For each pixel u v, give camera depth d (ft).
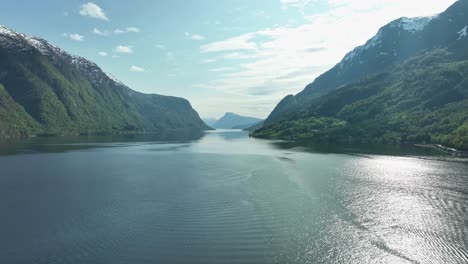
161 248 129.08
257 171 299.99
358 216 164.55
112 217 165.58
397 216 164.25
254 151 504.43
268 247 129.70
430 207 178.91
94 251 126.62
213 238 138.51
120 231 146.61
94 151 514.27
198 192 216.95
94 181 256.11
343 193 210.38
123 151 516.32
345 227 149.69
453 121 558.97
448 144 479.82
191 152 498.28
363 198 197.98
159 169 317.83
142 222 157.99
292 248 128.67
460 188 222.89
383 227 149.69
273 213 170.19
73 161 380.78
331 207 179.93
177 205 185.88
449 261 117.50
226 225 153.38
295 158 398.42
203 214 169.78
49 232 145.69
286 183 243.19
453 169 302.25
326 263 117.08
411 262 117.39
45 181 255.70
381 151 474.90
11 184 244.42
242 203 188.85
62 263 117.50
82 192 218.38
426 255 122.21
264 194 209.67
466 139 440.04
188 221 159.22
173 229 148.87
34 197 204.64
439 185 232.53
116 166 339.57
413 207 179.01
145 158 414.41
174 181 255.29
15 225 154.30
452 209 175.22
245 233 143.64
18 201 195.11
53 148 564.71
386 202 188.96
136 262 117.91
